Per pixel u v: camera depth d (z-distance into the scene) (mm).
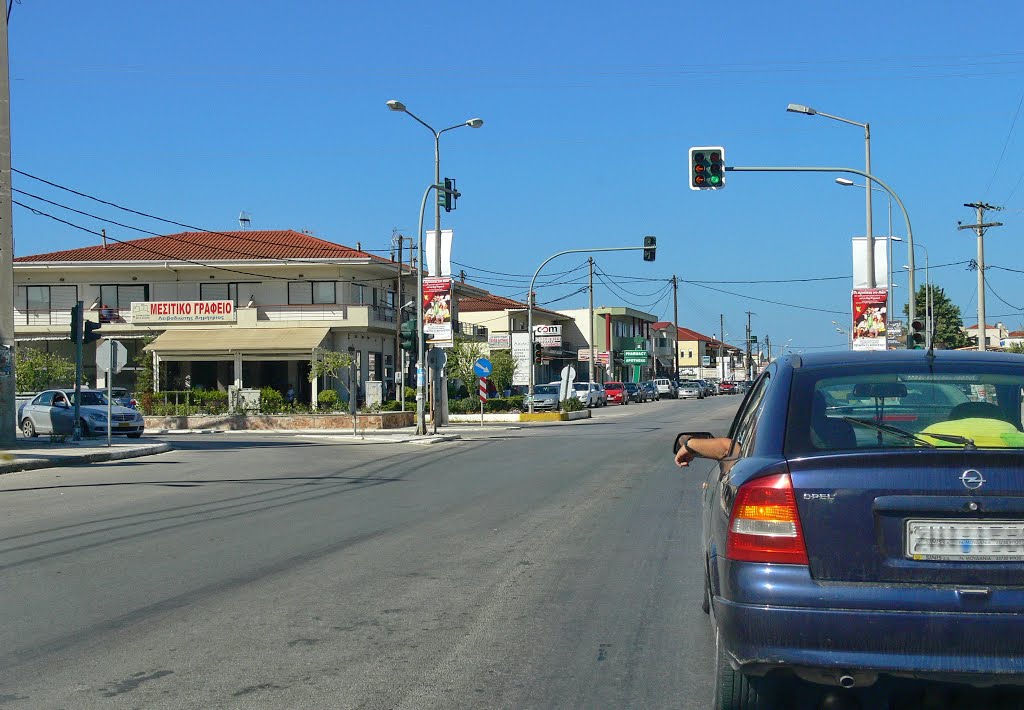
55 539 10289
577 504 12828
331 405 41219
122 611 7051
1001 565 3918
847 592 3936
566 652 6020
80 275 51688
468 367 54125
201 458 21781
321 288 50781
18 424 31938
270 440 29359
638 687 5363
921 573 3932
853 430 4469
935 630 3859
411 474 17422
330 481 16250
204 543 9922
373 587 7816
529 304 43938
